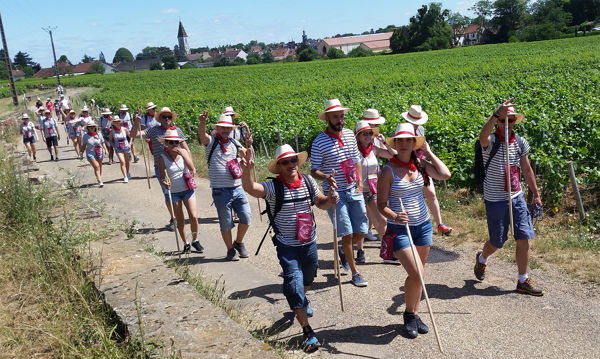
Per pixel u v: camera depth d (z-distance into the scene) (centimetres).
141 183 1282
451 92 2617
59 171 1509
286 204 461
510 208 521
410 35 12344
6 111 4350
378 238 748
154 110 1134
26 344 452
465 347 438
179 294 482
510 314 492
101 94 5344
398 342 455
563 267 590
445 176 474
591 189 883
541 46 7581
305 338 455
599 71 3197
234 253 699
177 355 378
